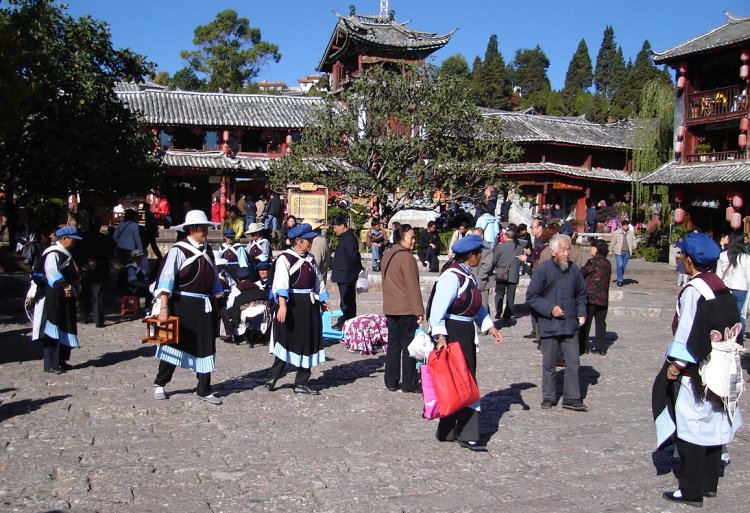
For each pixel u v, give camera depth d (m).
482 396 8.59
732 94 30.27
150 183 19.92
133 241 14.21
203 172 38.31
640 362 10.81
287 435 6.86
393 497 5.40
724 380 5.19
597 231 38.62
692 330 5.21
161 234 27.75
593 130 47.47
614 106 82.62
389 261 8.60
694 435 5.27
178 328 7.78
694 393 5.27
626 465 6.21
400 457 6.29
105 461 6.05
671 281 25.00
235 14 64.75
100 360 10.24
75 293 9.59
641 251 32.38
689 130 32.19
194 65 66.00
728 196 29.58
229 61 64.31
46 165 16.81
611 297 18.56
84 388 8.56
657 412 5.55
